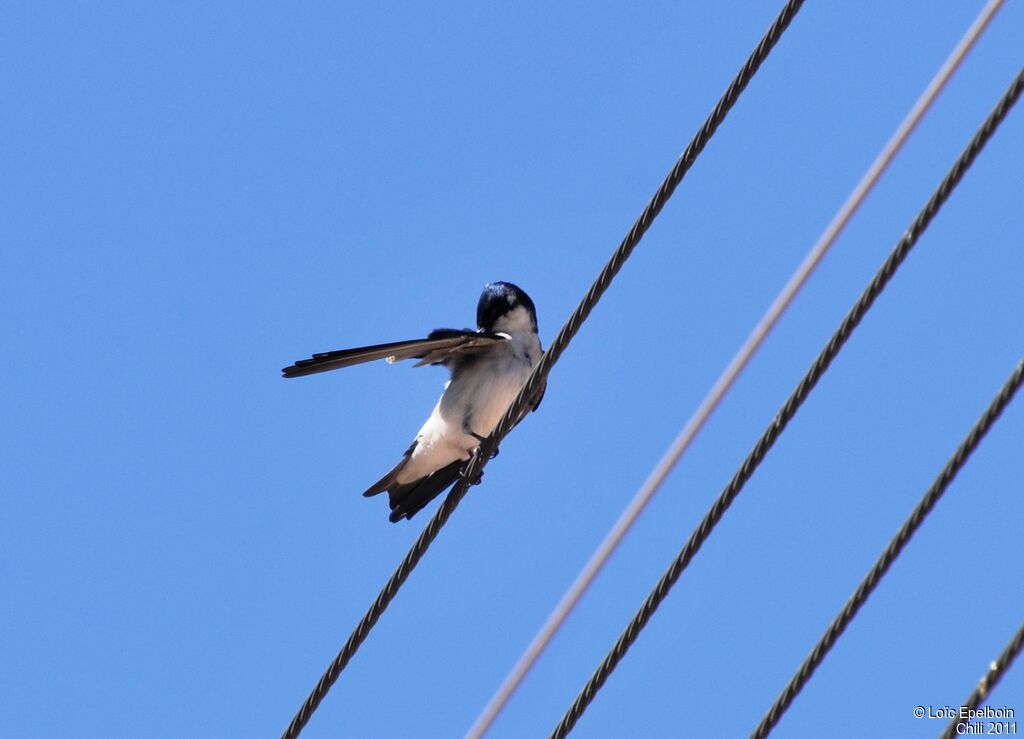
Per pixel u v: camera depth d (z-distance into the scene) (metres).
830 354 11.11
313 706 12.91
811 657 10.73
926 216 10.83
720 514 11.21
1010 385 10.23
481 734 10.01
